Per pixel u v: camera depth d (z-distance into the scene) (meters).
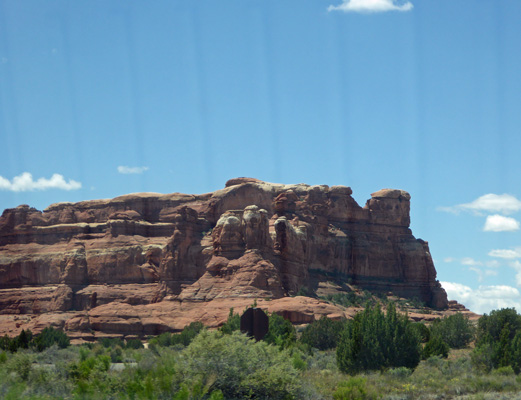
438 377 42.75
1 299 179.62
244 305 130.00
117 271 178.50
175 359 30.03
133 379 28.48
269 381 28.25
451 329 87.56
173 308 140.62
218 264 147.25
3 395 27.03
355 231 196.00
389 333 47.94
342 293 172.12
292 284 153.75
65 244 188.62
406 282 195.12
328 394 32.25
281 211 176.25
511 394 34.91
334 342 78.31
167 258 161.12
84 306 171.75
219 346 28.62
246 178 193.38
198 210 186.62
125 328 135.00
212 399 25.36
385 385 37.59
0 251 191.25
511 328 70.62
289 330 78.25
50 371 33.19
